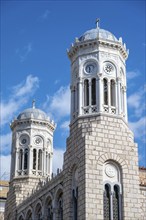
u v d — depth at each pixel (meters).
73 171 53.69
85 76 56.16
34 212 66.50
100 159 50.53
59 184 58.28
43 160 78.88
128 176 51.03
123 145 52.31
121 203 49.84
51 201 61.53
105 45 57.12
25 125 80.31
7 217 77.56
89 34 58.38
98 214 48.06
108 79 55.59
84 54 57.31
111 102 55.09
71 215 51.75
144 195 54.00
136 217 49.69
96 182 49.38
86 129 52.25
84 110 54.59
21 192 75.50
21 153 79.12
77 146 52.72
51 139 82.12
